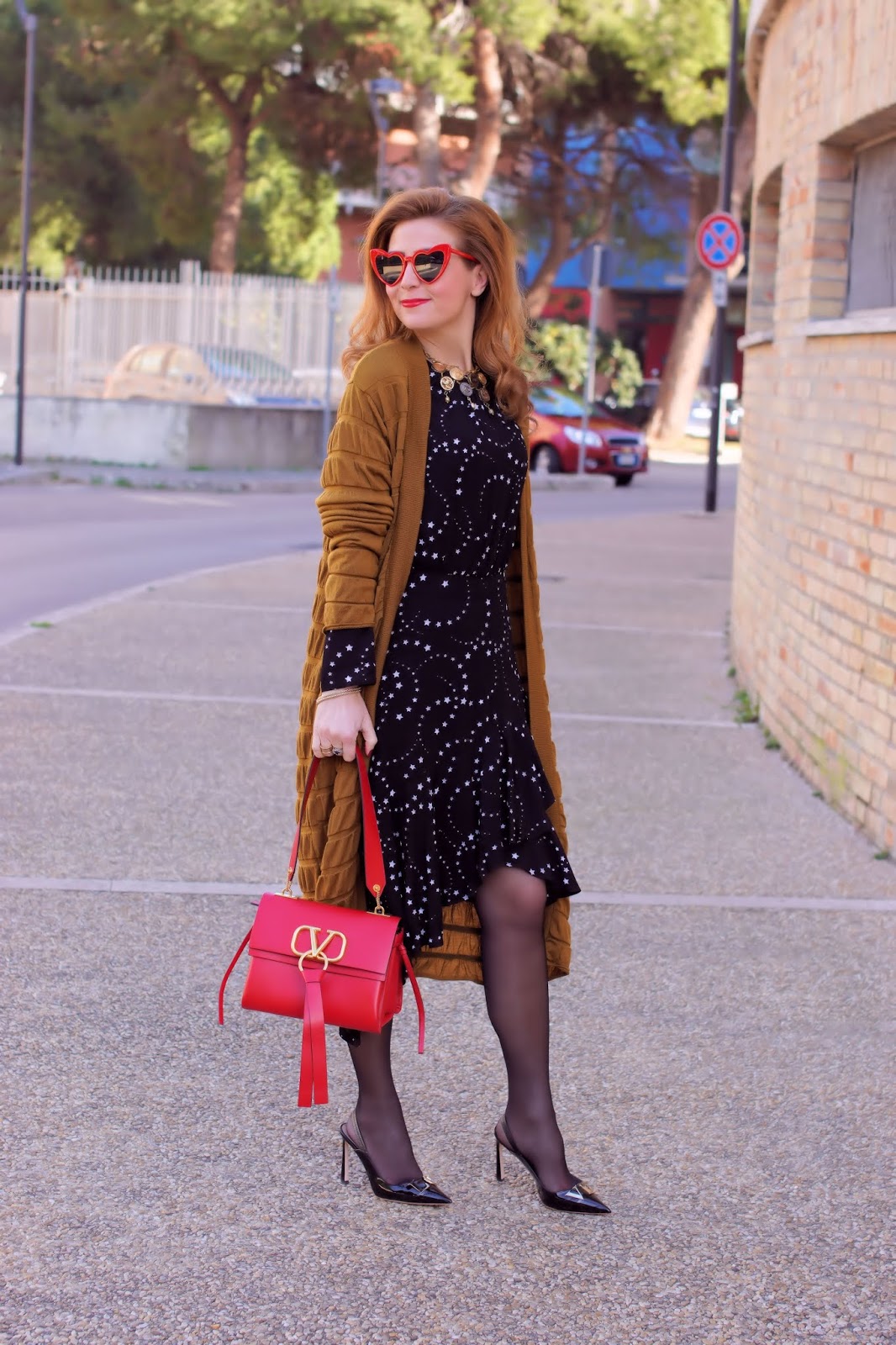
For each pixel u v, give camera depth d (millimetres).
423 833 2928
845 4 6617
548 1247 2900
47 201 37375
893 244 6523
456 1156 3262
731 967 4430
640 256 37594
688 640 10477
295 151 33062
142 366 23734
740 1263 2867
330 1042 3812
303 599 11391
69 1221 2924
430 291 2922
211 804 5875
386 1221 2979
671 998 4188
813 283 7145
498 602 3031
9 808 5680
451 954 3080
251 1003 2850
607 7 29875
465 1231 2953
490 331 3059
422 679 2904
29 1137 3250
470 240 2984
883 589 5629
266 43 27156
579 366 37156
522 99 32156
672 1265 2854
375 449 2852
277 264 42781
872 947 4625
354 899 2963
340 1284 2748
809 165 7270
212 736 7000
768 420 8164
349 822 2906
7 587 11625
